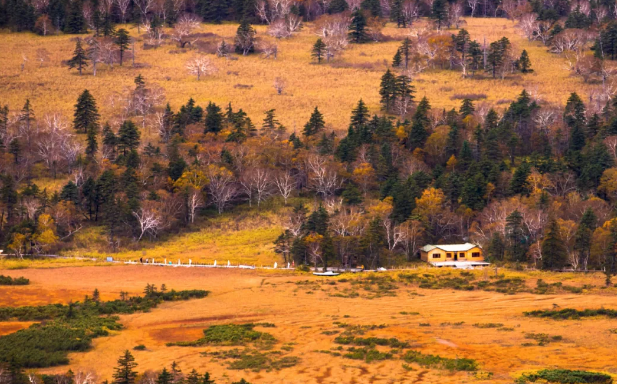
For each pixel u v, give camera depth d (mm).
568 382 86438
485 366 95812
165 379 86500
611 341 106125
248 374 93750
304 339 111438
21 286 149875
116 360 100812
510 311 127812
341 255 177000
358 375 93000
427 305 134375
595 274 159875
